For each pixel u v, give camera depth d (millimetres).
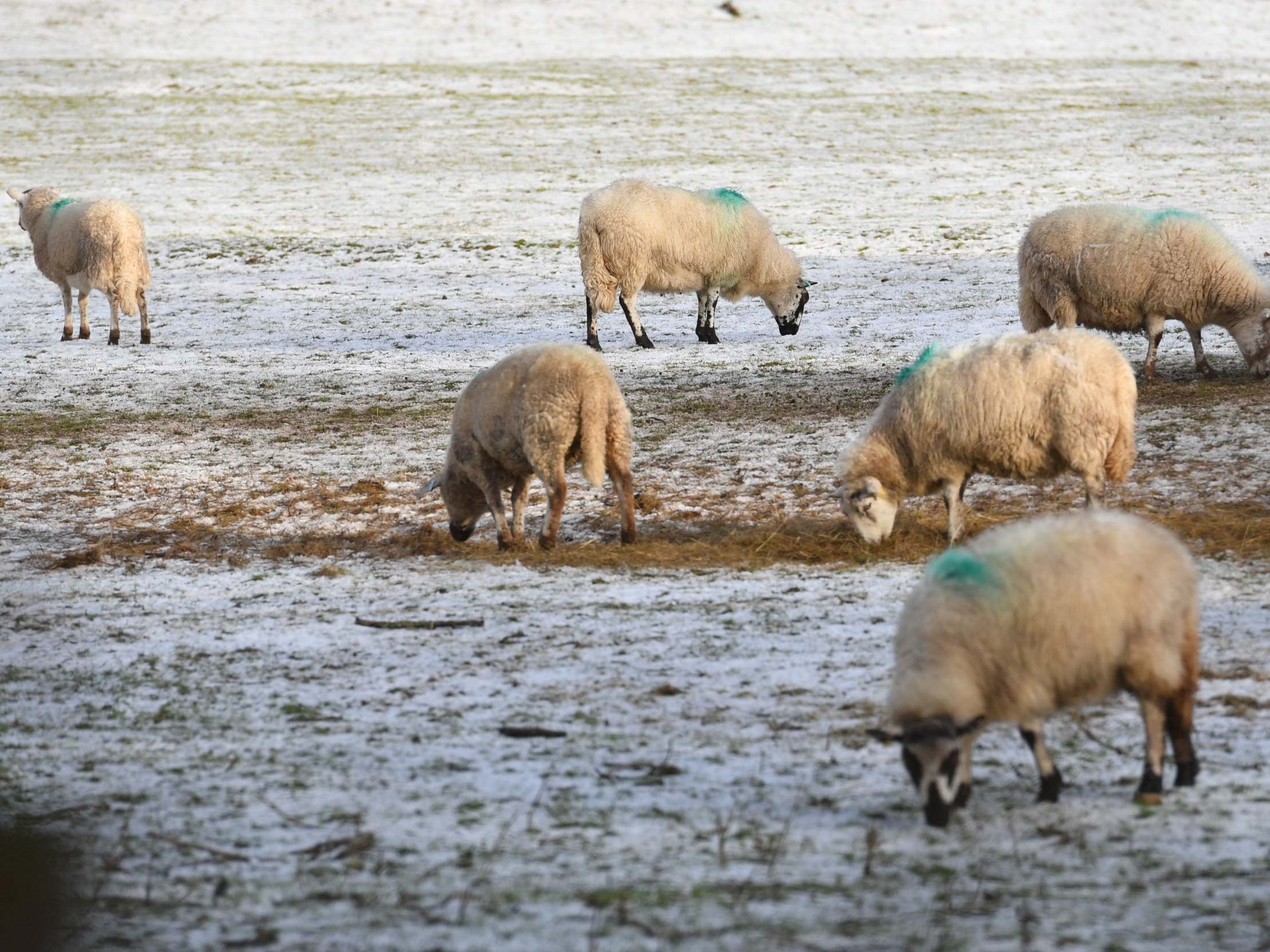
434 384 53125
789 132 112125
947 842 16391
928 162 100688
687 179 97375
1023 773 18656
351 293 72750
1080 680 16766
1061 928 13891
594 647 24859
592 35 150125
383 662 24562
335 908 14977
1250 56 139125
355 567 31844
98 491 40250
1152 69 133875
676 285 57219
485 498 33125
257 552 33688
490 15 155875
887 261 74125
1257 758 18562
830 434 42188
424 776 19125
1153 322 43719
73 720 22188
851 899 14844
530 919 14547
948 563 17391
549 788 18547
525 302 69062
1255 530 30172
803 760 19328
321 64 139125
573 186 96688
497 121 117375
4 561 33594
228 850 16719
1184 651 16859
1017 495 34688
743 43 146875
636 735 20531
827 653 24031
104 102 125562
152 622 27781
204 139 113625
